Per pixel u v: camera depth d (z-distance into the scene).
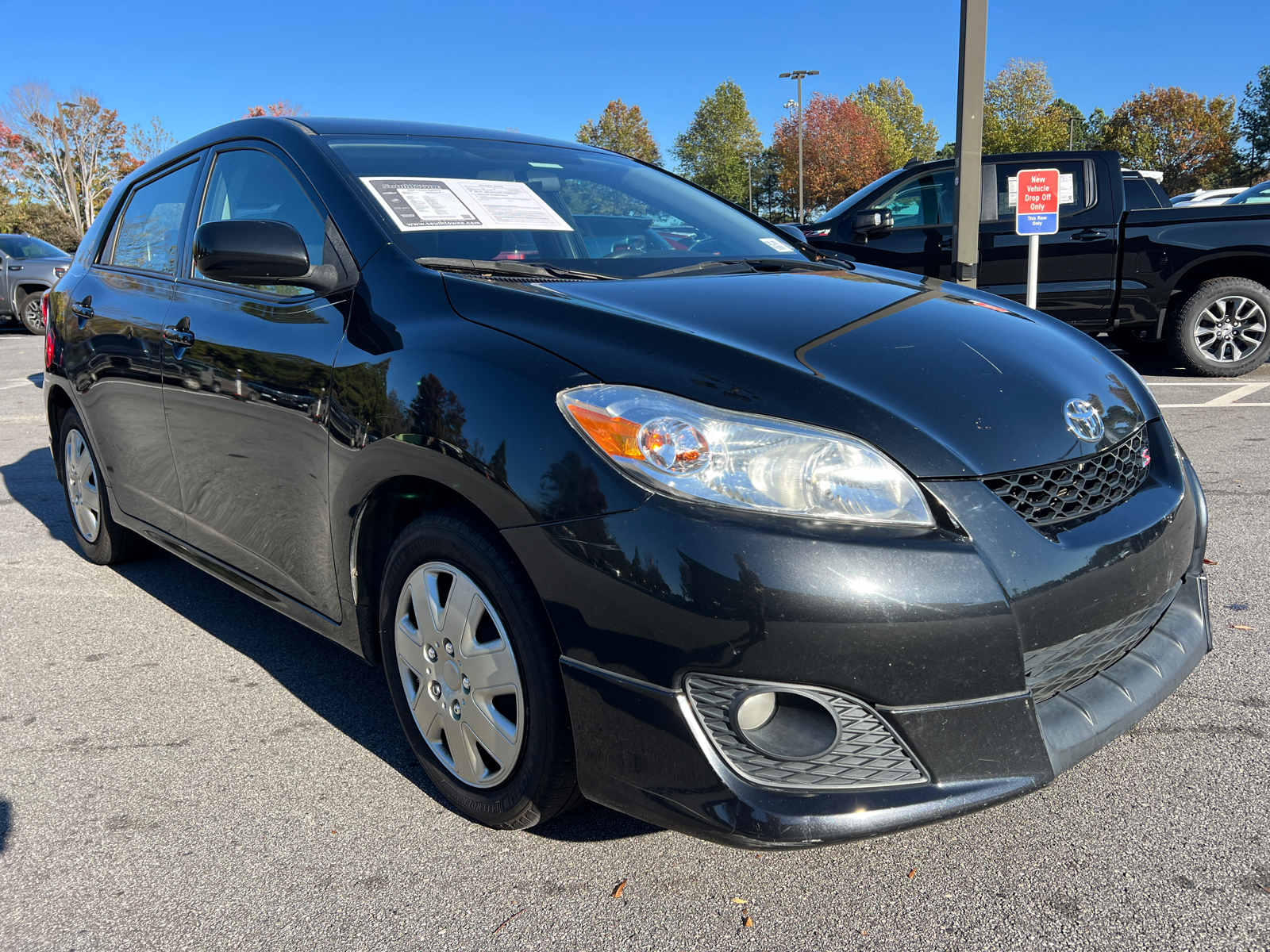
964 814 1.58
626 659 1.60
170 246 3.10
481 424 1.76
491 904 1.78
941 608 1.54
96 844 1.98
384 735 2.44
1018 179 6.85
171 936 1.70
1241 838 1.89
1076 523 1.75
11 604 3.45
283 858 1.93
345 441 2.05
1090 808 2.03
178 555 3.00
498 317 1.93
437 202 2.46
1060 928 1.67
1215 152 62.81
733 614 1.51
